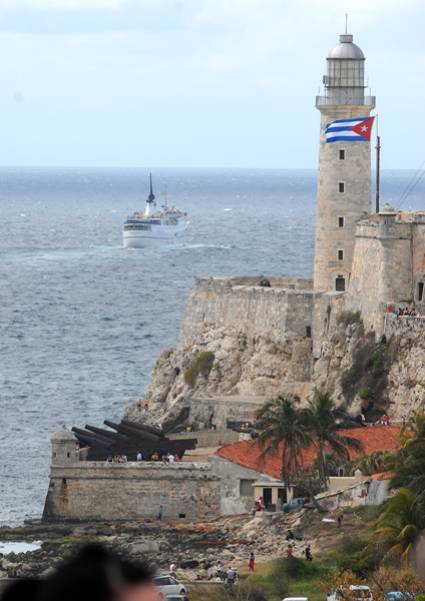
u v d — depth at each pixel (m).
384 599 174.62
